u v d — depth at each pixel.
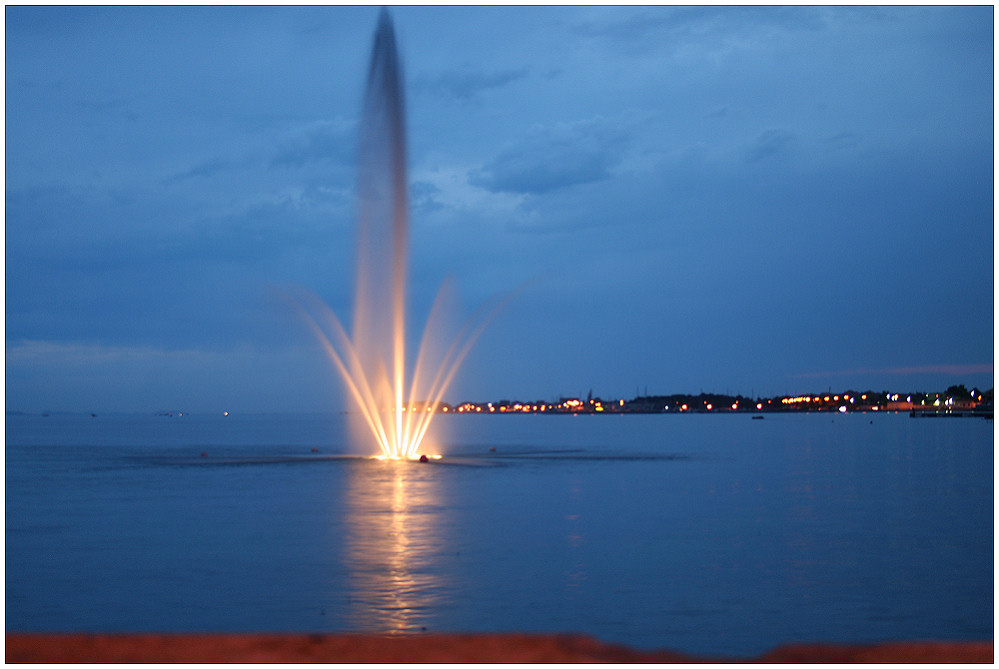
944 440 128.00
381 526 38.22
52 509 44.69
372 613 23.62
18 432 197.25
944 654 7.93
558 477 63.53
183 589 26.28
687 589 26.36
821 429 196.50
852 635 21.97
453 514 42.28
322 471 68.69
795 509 44.69
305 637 8.30
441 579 27.41
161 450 105.69
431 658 7.84
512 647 8.16
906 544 34.03
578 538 35.09
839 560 30.72
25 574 28.47
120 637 8.27
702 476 65.31
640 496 50.62
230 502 47.38
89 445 122.12
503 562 30.09
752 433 175.50
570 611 23.94
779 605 24.58
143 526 38.50
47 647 8.12
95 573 28.56
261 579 27.48
